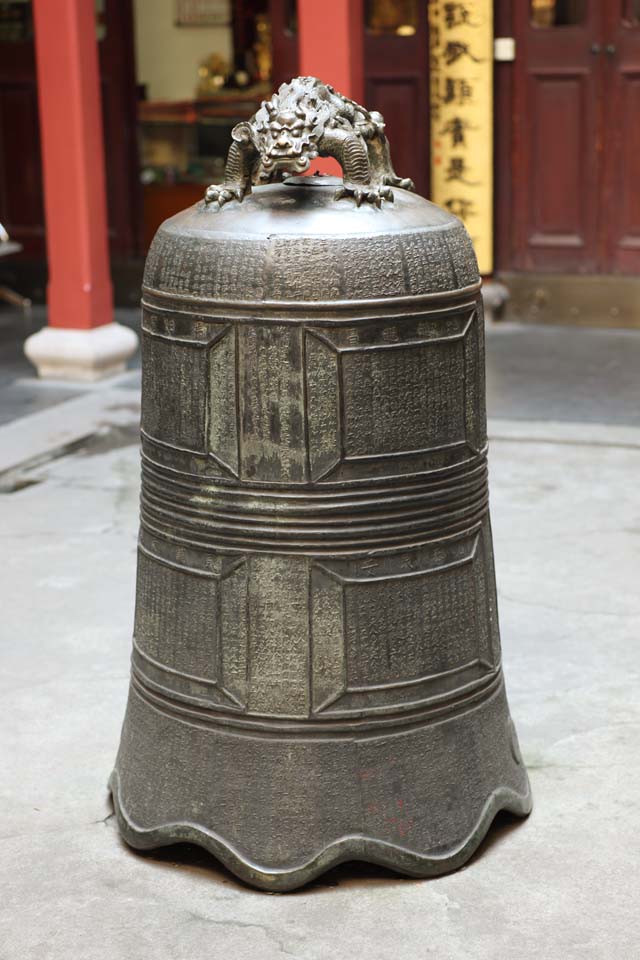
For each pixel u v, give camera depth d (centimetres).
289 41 977
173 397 302
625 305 936
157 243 308
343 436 290
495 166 945
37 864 318
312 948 284
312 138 293
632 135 911
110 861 320
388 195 296
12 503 597
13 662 430
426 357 295
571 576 497
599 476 620
